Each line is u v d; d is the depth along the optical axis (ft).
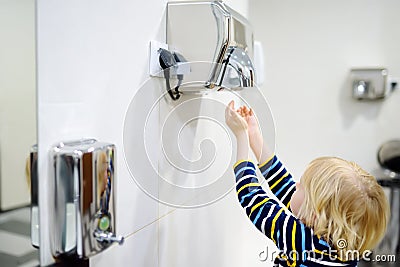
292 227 3.32
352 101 6.90
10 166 1.56
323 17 6.94
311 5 6.98
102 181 1.77
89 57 1.97
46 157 1.69
